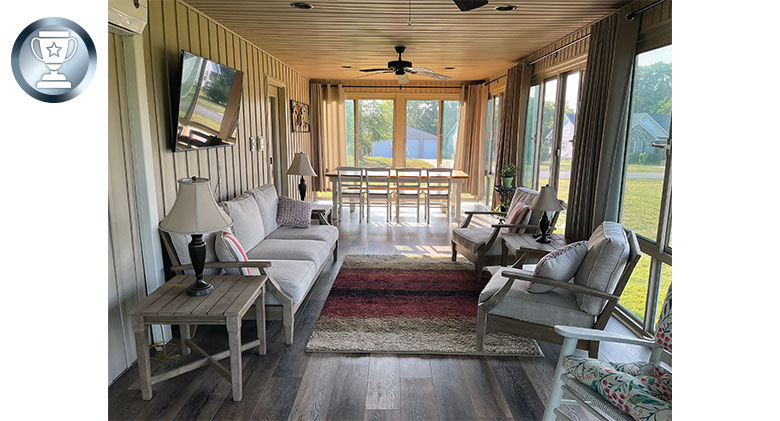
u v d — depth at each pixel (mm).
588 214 3625
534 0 3137
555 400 1865
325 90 8414
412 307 3344
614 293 2436
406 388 2312
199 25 3447
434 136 8797
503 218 4492
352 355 2637
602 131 3453
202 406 2137
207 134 3414
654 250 2893
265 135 5309
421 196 7410
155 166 2789
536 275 2527
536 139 5664
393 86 8570
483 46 4934
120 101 2406
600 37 3496
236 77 3818
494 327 2639
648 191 3047
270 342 2785
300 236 3936
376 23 3840
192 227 2141
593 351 2490
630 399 1520
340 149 8641
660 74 2914
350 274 4090
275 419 2049
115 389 2266
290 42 4699
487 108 8125
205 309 2092
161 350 2658
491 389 2318
